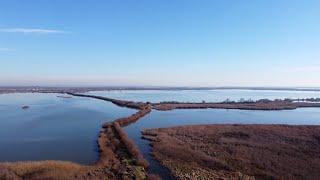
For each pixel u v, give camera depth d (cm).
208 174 3250
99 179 2917
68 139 5084
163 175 3259
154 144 4569
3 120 7325
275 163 3656
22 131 5844
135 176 3059
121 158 3719
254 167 3503
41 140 5012
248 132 5662
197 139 5022
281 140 5006
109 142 4634
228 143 4712
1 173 2875
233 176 3189
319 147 4538
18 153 4166
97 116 8225
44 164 3222
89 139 5084
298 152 4209
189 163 3641
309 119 8375
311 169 3459
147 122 7162
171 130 5803
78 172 3080
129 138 4878
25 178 2830
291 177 3188
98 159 3788
